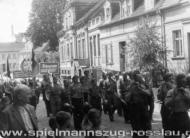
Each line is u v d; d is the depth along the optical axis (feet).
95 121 18.65
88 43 146.00
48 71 82.48
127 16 110.42
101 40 129.90
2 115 18.95
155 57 80.74
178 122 25.03
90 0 169.17
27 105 19.75
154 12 93.66
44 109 66.95
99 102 45.37
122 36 112.37
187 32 83.15
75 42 163.73
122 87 44.68
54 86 46.57
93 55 140.77
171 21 88.48
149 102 29.14
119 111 50.52
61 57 196.65
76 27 159.94
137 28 84.28
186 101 25.04
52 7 206.28
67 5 175.11
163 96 30.96
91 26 142.41
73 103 41.39
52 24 206.49
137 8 108.17
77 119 40.37
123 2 114.01
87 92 45.44
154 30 82.43
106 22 125.90
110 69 120.16
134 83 29.04
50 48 221.05
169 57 88.43
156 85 70.33
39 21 206.39
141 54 80.64
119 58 114.42
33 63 91.35
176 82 25.53
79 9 166.50
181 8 84.69
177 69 84.28
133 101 28.71
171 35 88.63
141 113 28.66
